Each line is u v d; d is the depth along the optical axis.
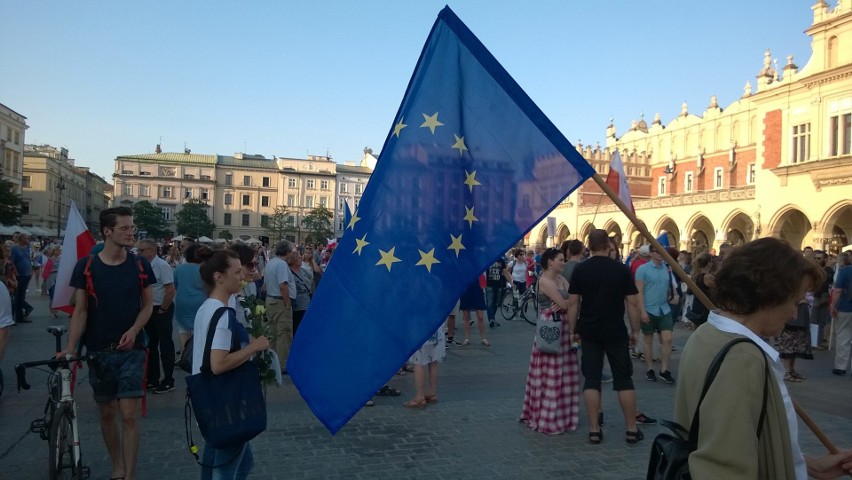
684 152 49.97
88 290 4.32
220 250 3.75
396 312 3.64
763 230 32.97
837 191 29.03
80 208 94.19
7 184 45.59
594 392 5.73
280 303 8.81
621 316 5.73
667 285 8.55
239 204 90.81
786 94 32.12
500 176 3.79
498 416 6.65
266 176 91.62
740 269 1.90
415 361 7.03
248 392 3.52
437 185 3.82
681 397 1.94
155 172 88.25
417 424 6.32
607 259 5.78
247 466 3.86
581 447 5.60
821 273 1.93
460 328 14.60
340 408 3.52
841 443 5.73
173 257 18.47
